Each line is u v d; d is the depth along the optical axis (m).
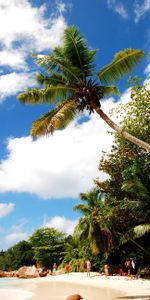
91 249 41.44
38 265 70.38
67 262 55.72
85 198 42.12
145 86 25.20
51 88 19.20
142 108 25.80
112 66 18.89
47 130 18.20
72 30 19.62
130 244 36.91
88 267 36.59
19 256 82.75
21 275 65.31
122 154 30.12
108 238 37.16
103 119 18.20
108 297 18.64
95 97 18.44
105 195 34.59
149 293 19.36
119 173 31.61
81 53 19.45
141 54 18.58
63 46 19.58
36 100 19.80
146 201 27.97
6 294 24.67
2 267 85.00
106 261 40.06
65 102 19.03
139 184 27.61
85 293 21.66
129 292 20.72
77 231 41.38
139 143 17.28
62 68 19.16
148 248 31.64
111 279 30.91
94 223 38.88
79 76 18.95
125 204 28.78
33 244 72.31
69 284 32.22
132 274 36.12
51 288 28.59
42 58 18.72
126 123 26.81
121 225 33.12
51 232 71.38
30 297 21.81
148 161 27.08
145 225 27.52
